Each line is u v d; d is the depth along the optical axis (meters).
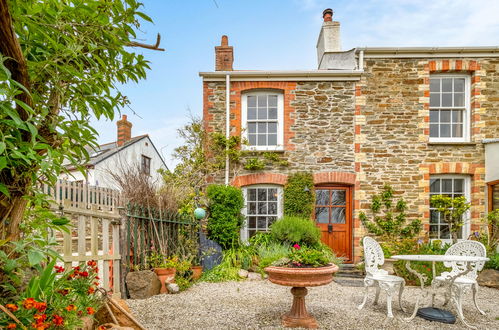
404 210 7.91
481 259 4.02
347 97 8.20
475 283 4.55
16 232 1.74
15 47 1.37
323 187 8.34
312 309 4.59
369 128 8.11
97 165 11.87
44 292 2.06
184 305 4.57
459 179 8.20
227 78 8.22
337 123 8.18
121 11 1.74
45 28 1.54
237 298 5.08
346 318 4.20
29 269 2.36
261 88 8.37
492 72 8.03
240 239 8.02
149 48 1.98
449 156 7.98
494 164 7.64
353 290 5.93
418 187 7.95
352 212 8.16
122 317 2.94
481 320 4.27
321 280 3.73
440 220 8.15
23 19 1.44
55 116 1.70
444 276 4.76
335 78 8.18
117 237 4.72
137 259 5.21
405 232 7.79
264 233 7.97
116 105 2.01
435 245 7.31
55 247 3.77
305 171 8.12
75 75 1.66
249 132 8.54
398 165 8.02
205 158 8.14
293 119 8.25
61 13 1.57
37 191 1.85
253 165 8.02
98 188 4.52
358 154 8.06
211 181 8.19
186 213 7.30
